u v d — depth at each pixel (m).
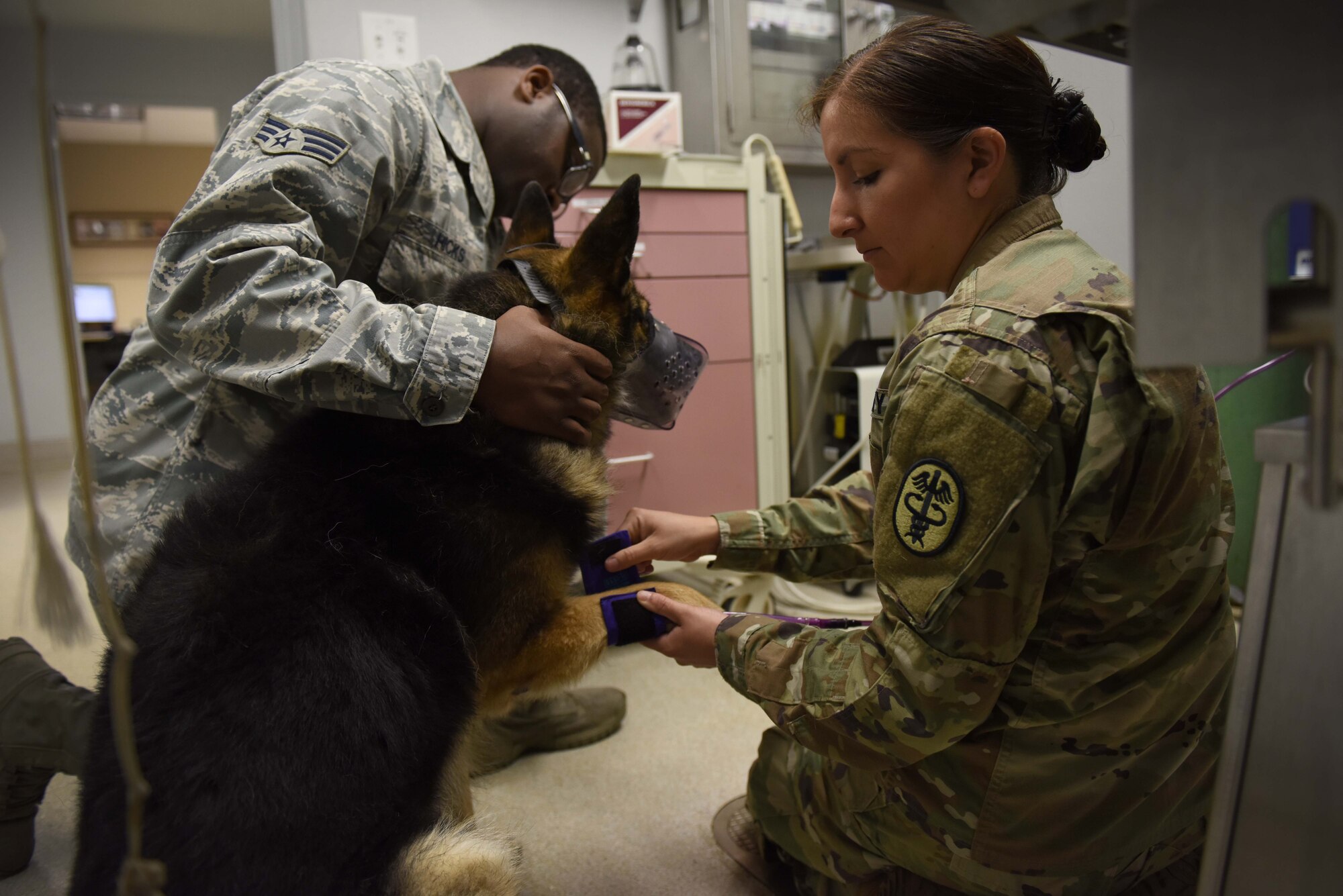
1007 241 0.99
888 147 0.99
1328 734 0.64
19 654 1.37
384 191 1.29
